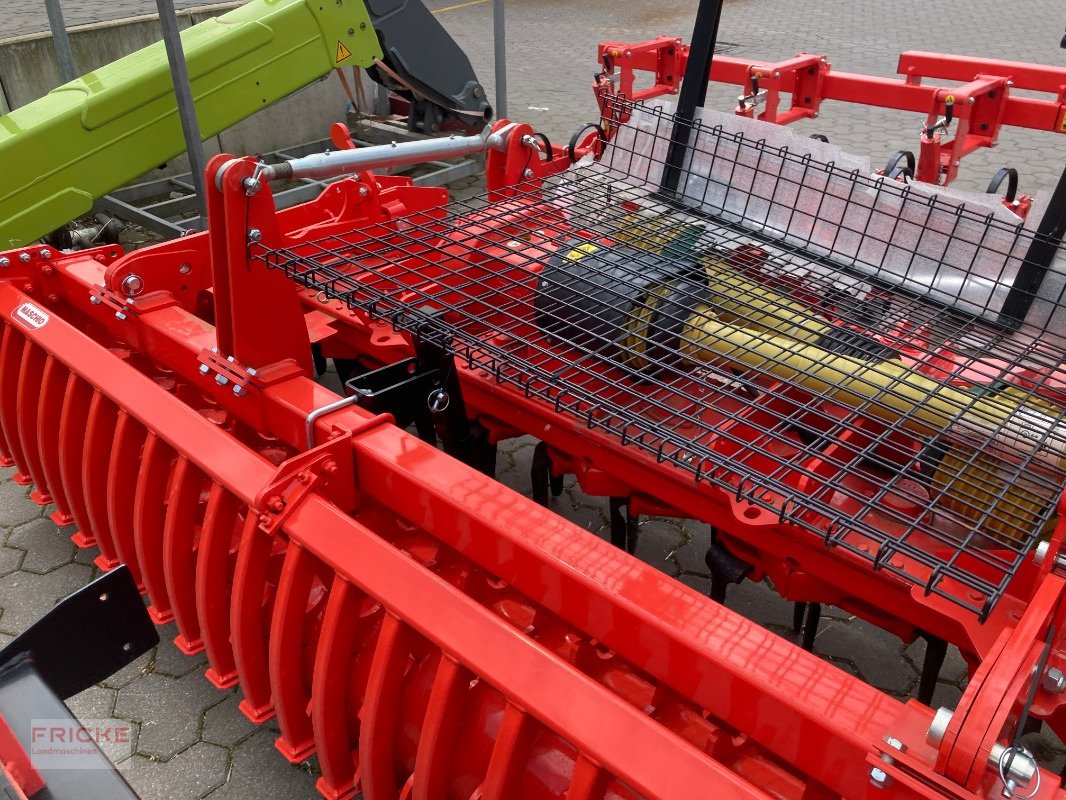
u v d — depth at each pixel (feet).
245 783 7.08
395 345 8.42
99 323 9.27
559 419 7.34
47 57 18.54
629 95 15.70
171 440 6.29
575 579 4.63
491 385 7.73
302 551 5.45
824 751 3.82
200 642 7.13
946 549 5.71
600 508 10.21
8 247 13.23
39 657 4.50
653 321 7.01
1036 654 3.77
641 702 5.13
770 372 6.68
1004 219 6.80
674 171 9.17
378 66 17.63
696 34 8.55
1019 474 4.92
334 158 6.84
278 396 6.49
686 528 9.94
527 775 4.81
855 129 24.63
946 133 13.14
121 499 7.14
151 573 7.11
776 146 8.28
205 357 7.09
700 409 6.46
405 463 5.55
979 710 3.35
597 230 8.33
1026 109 12.69
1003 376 5.90
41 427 8.05
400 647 5.01
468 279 7.50
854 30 36.29
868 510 4.57
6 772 3.88
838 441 5.34
